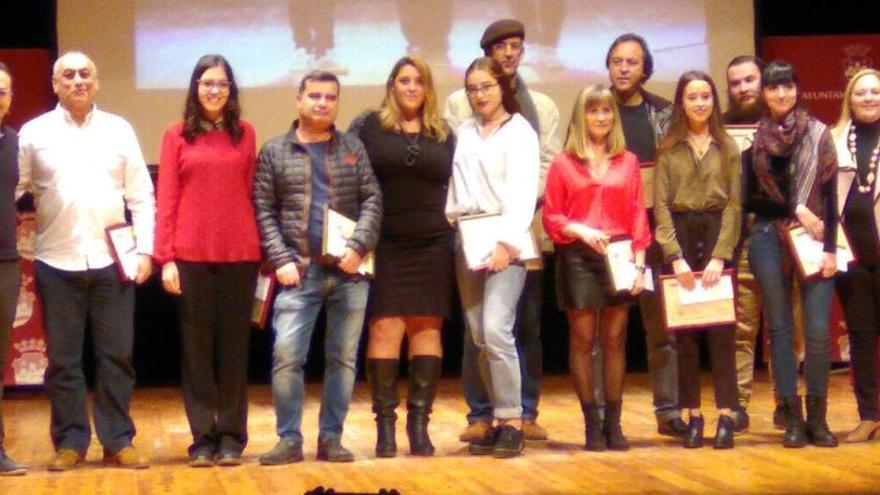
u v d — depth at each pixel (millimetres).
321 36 8211
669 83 8430
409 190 5484
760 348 8680
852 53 8594
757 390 7539
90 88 5340
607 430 5613
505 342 5410
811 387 5629
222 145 5352
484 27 8297
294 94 8219
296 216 5383
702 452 5488
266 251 5359
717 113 5637
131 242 5379
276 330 5426
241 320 5371
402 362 9125
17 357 8125
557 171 5566
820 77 8594
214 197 5320
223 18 8156
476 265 5352
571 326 5609
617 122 5570
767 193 5617
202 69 5324
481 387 5820
